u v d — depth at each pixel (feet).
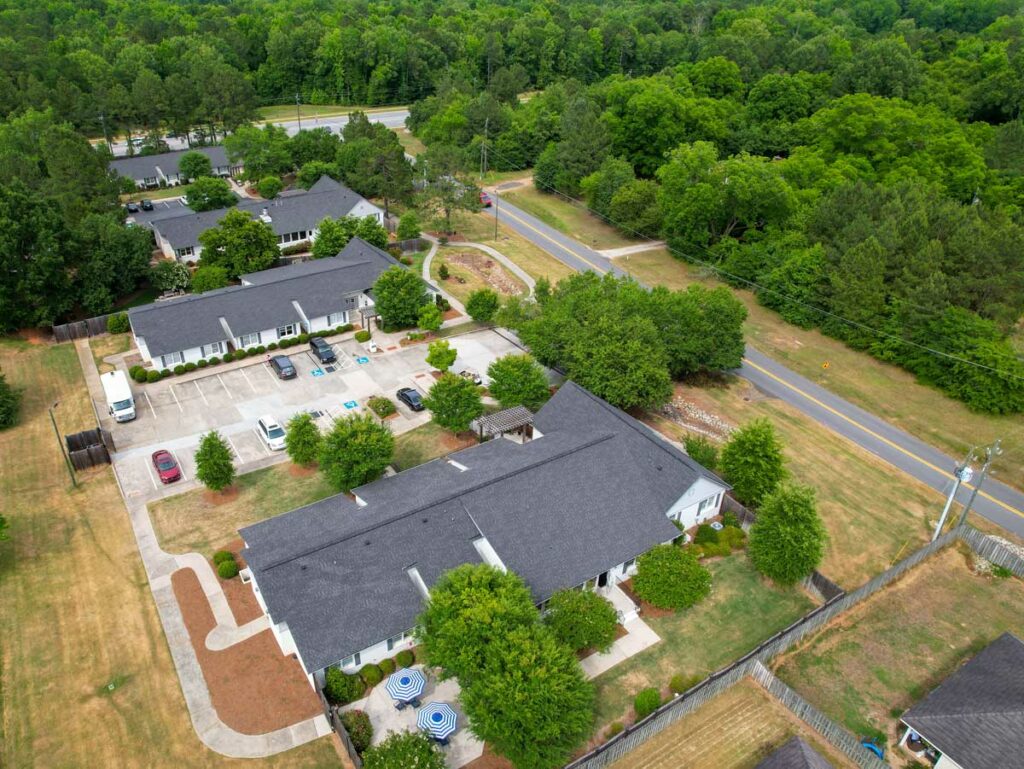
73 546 148.77
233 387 204.13
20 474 170.19
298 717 114.73
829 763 108.06
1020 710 107.24
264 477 169.99
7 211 217.15
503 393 188.85
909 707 121.90
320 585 121.80
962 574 151.23
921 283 226.99
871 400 211.82
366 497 147.84
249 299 227.81
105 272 237.45
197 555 146.51
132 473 170.50
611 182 333.01
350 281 245.04
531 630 109.19
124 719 114.21
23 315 225.35
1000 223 248.11
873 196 263.08
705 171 292.81
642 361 184.14
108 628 130.11
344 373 212.02
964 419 203.72
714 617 136.67
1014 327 229.25
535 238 325.01
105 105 386.52
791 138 375.45
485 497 139.44
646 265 299.38
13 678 120.67
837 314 242.58
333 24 549.54
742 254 275.59
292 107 517.55
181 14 570.05
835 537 159.02
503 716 100.27
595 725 114.93
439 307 249.55
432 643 110.52
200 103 412.16
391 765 97.81
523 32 563.07
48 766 107.14
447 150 315.58
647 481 152.66
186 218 284.61
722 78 432.66
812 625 134.00
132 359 218.59
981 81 422.41
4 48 411.54
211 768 107.24
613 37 593.42
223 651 125.70
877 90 409.08
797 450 188.14
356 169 343.87
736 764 110.73
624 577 144.36
